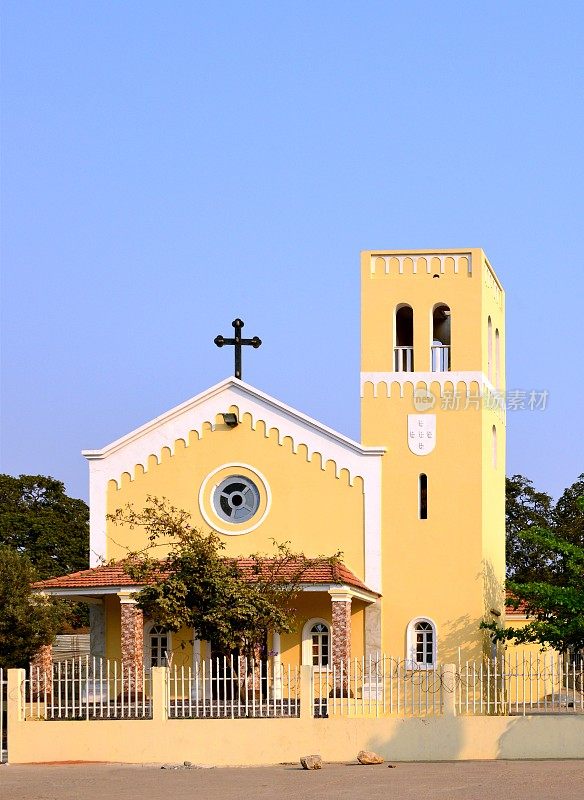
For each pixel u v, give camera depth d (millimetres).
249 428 79250
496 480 84750
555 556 131750
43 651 74375
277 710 60875
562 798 44875
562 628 68062
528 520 135000
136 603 72500
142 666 72562
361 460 78750
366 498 78500
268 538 78438
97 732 59438
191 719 59188
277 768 56562
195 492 78875
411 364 81125
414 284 81062
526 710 59344
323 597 76438
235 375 80812
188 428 79375
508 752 57875
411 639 77500
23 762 59406
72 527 131375
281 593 69938
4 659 72812
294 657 76125
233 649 65688
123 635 72812
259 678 68625
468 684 59781
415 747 58156
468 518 78438
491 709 61688
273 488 78812
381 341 80688
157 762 58844
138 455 79375
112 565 76438
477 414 79500
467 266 80938
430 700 65938
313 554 78250
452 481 78875
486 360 81562
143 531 78500
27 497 132000
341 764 57250
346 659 71625
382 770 54344
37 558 128250
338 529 78438
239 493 79062
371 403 80188
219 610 65812
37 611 73938
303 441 79062
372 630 77688
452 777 51250
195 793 47938
